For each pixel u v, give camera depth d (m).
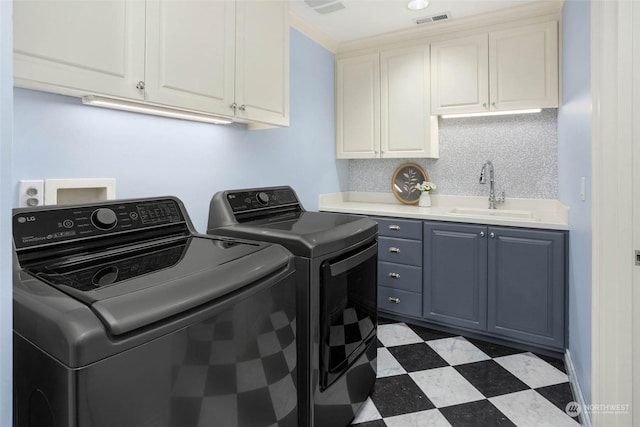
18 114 1.27
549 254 2.24
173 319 0.77
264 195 1.99
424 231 2.68
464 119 3.09
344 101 3.31
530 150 2.84
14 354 0.74
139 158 1.68
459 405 1.81
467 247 2.52
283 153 2.68
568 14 2.13
